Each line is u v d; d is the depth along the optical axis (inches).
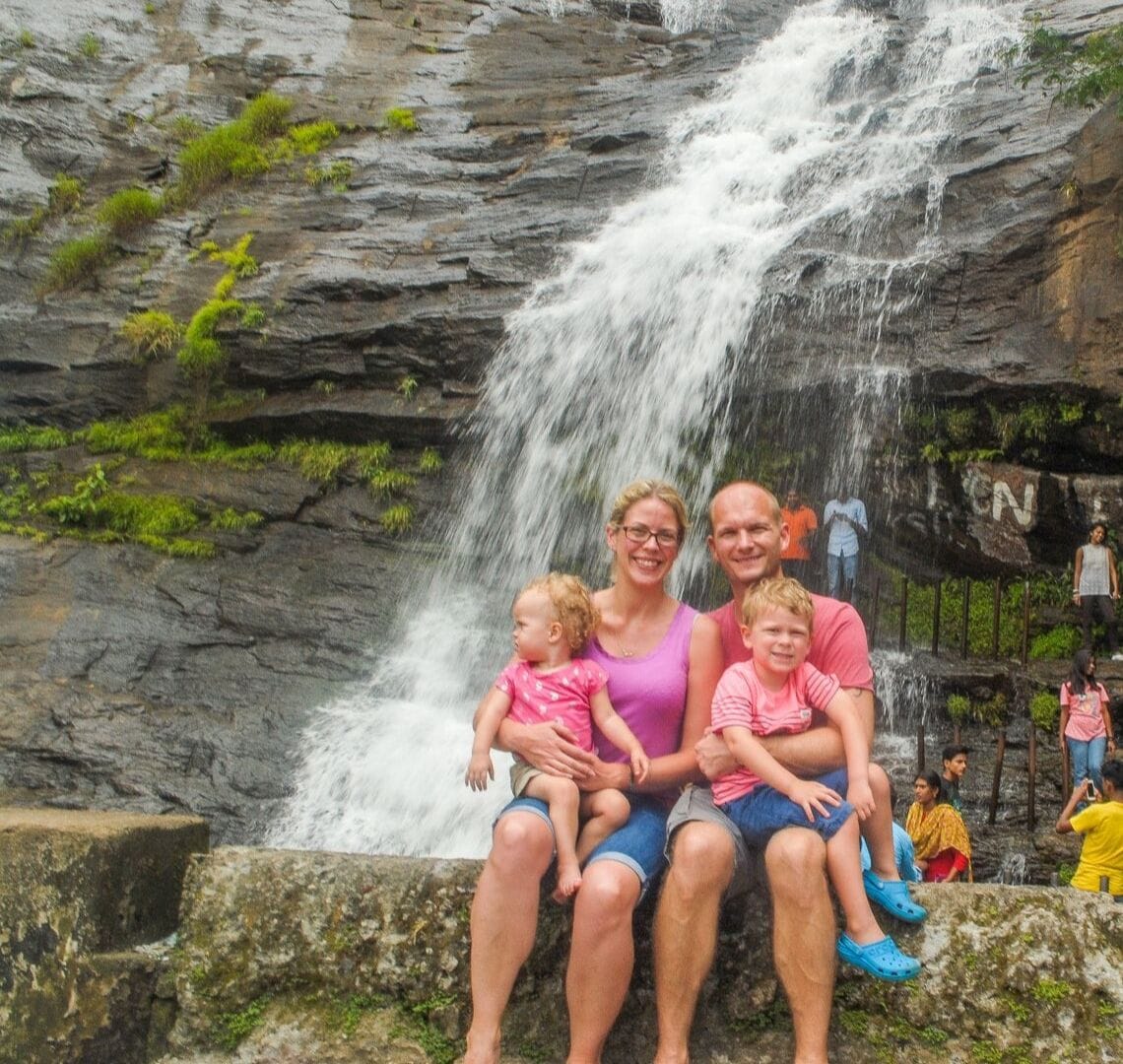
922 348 534.3
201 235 716.7
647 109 757.3
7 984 162.6
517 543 568.4
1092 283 512.4
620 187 690.2
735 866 156.6
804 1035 149.2
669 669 169.0
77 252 700.7
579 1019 150.9
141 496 593.9
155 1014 166.6
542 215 674.2
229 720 443.5
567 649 168.7
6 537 561.3
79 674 465.1
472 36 868.6
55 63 814.5
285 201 730.8
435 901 166.9
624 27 872.3
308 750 423.8
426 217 703.7
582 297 608.1
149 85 818.2
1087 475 506.0
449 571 558.6
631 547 172.4
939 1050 156.4
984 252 538.0
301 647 496.1
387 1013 164.1
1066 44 585.3
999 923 159.9
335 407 606.2
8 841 166.6
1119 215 511.5
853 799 153.9
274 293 649.6
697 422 553.9
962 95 657.6
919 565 525.3
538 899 155.0
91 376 656.4
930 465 523.5
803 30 808.3
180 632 496.7
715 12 885.8
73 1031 161.9
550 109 781.9
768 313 555.5
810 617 159.9
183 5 869.8
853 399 533.0
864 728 161.6
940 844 311.4
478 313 609.0
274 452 616.4
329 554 565.3
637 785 163.3
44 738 422.9
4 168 750.5
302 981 165.9
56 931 164.7
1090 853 270.8
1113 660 444.8
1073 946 157.8
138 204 719.7
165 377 649.6
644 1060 159.0
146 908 175.9
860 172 633.0
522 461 582.9
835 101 725.9
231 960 166.4
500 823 155.5
